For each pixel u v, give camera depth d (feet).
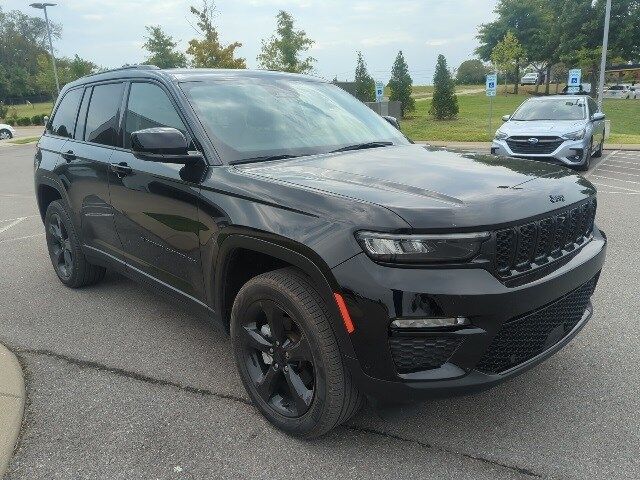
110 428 9.34
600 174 37.60
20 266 18.76
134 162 11.50
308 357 8.21
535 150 37.65
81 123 14.34
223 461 8.45
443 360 7.50
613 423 9.16
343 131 11.89
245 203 8.89
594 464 8.18
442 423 9.27
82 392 10.51
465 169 9.37
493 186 8.36
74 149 14.08
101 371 11.30
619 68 216.95
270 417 9.18
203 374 11.10
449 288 7.15
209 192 9.55
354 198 7.82
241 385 10.67
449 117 97.86
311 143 11.03
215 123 10.60
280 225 8.23
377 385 7.62
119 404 10.07
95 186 13.02
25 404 10.08
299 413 8.67
